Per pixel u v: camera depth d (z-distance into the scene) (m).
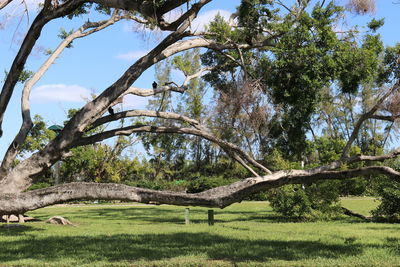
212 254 10.96
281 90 12.05
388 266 9.42
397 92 9.05
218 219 21.81
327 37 11.94
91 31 11.95
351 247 11.84
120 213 27.53
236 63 12.27
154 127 8.92
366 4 10.38
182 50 9.06
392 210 19.59
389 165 18.30
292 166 17.20
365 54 11.94
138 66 7.63
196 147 55.41
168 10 7.41
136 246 12.40
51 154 7.22
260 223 19.28
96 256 10.89
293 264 9.62
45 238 14.39
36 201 5.73
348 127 44.78
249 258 10.44
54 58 10.74
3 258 10.85
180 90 11.76
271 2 11.98
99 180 44.19
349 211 21.84
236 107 11.12
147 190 5.62
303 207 20.44
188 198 5.59
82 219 22.97
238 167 39.62
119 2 7.54
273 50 12.12
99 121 8.74
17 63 8.80
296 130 13.94
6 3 9.59
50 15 8.59
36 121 41.31
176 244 12.68
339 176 6.27
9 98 9.09
